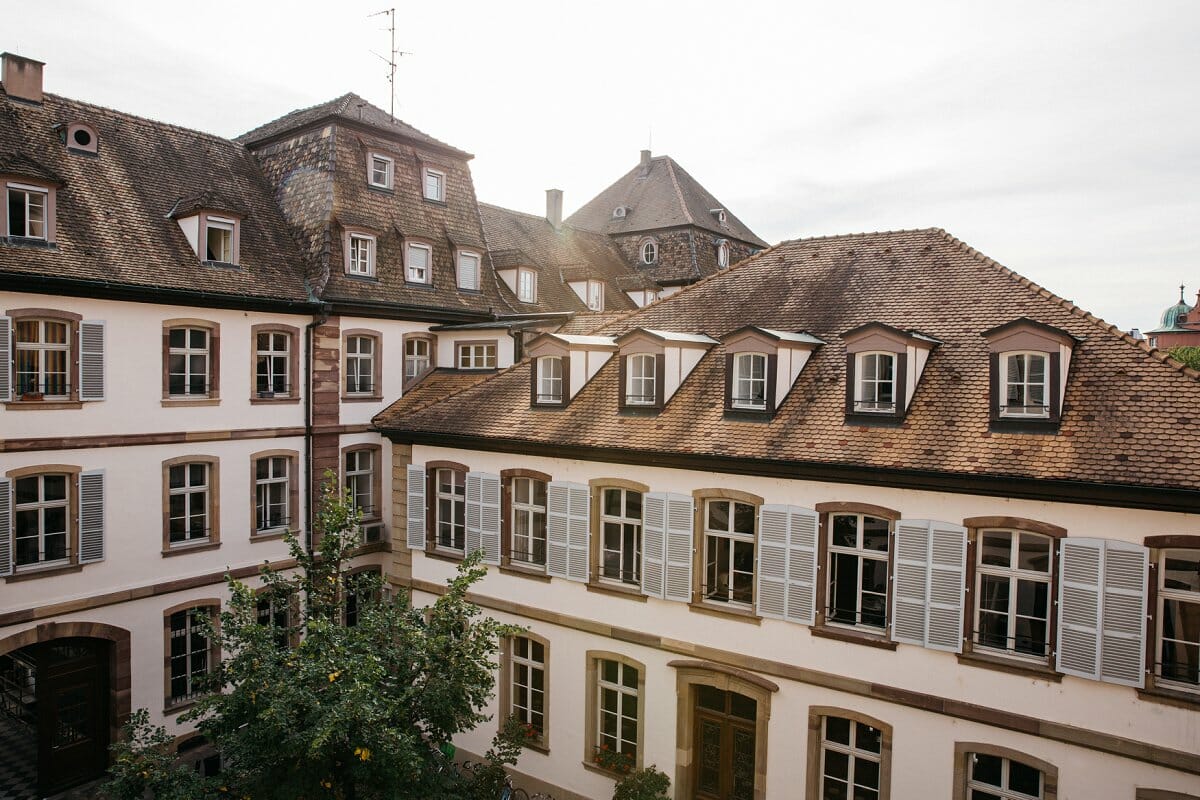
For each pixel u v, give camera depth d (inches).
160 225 826.8
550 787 673.0
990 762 492.1
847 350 555.5
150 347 762.8
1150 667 438.9
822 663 540.7
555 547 668.1
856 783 538.0
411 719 478.3
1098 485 439.2
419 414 781.9
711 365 664.4
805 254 759.1
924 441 512.1
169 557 778.8
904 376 535.2
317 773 431.2
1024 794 480.1
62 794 710.5
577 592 658.2
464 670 494.0
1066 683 460.8
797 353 603.2
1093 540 448.8
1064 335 486.0
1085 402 491.8
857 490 524.7
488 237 1342.3
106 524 732.7
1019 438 488.4
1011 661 478.3
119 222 791.7
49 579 697.6
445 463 740.0
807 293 703.7
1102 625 448.1
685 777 604.7
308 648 482.3
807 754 547.2
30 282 673.0
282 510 883.4
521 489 703.7
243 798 442.0
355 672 440.8
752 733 586.2
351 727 429.4
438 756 530.6
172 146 932.0
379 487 959.0
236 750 438.9
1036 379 501.0
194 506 812.0
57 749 719.1
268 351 866.1
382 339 957.8
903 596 508.1
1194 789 428.5
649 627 619.5
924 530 500.1
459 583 531.2
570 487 655.8
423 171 1070.4
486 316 1057.5
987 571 486.9
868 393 553.3
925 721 502.9
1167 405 472.4
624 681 644.7
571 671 662.5
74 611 711.7
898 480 503.2
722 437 584.4
